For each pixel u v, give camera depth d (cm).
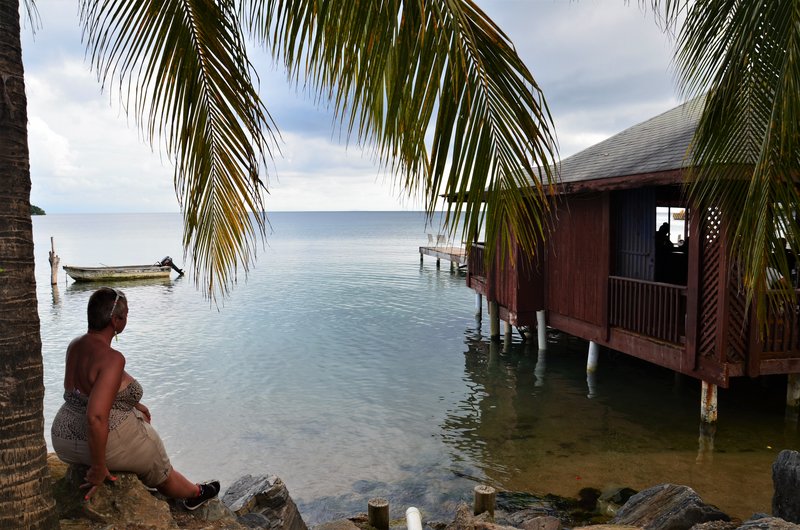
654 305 945
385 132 199
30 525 227
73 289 2927
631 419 926
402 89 195
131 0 300
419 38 191
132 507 263
